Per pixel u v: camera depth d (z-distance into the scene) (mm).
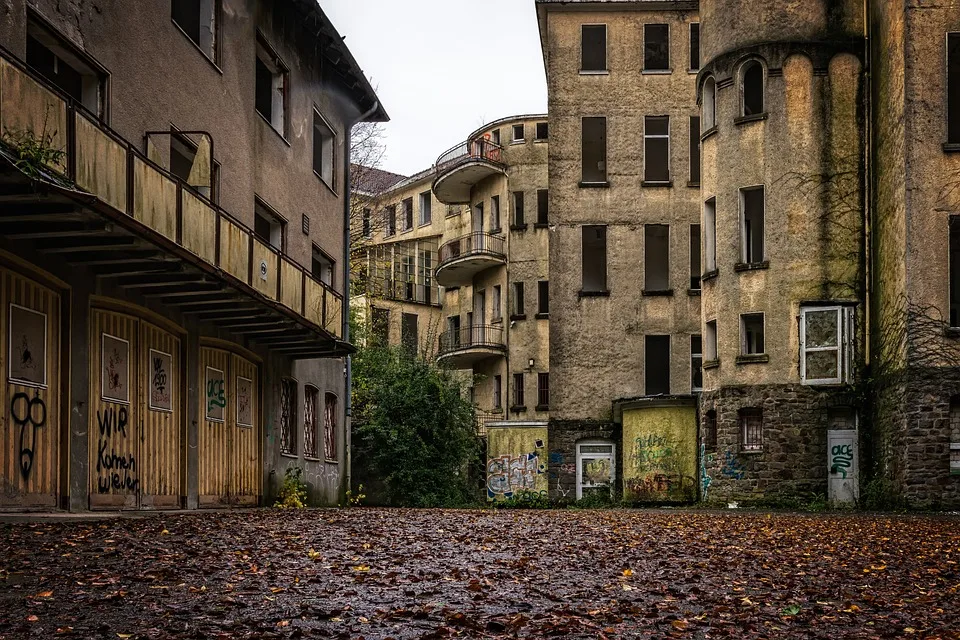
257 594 8203
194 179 18000
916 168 27844
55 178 12594
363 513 20422
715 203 33594
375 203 49281
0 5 13555
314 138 29641
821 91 32062
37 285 14992
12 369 14281
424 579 9453
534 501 38688
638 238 42094
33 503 14734
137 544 10773
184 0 20797
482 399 49781
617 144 42469
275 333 23094
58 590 7941
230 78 21906
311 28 26797
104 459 16891
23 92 12133
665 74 42469
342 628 7164
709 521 19594
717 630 7551
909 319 27594
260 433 24141
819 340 31094
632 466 38375
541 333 46781
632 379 41562
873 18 31062
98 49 16391
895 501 28094
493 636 7121
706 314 33875
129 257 15781
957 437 27266
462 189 51812
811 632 7695
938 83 27984
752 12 32781
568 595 8883
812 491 31062
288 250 25734
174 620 7148
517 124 48594
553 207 42344
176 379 19844
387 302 55719
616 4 42281
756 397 31859
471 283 53406
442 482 36219
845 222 31641
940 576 10961
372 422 35844
